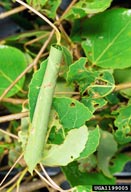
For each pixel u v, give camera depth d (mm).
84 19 259
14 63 252
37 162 207
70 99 210
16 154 280
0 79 254
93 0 226
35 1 237
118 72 257
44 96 198
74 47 260
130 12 245
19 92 267
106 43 248
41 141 203
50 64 195
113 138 273
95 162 275
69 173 259
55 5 237
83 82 232
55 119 212
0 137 302
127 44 245
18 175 240
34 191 336
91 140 208
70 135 211
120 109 243
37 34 284
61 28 250
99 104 231
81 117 211
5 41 283
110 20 248
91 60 248
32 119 204
